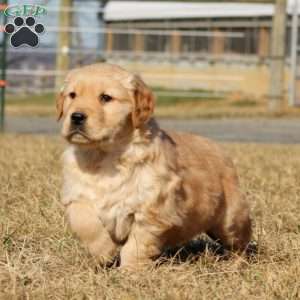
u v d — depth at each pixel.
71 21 27.94
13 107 27.09
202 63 32.78
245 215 6.81
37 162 10.92
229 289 5.45
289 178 10.05
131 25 35.62
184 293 5.25
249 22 33.59
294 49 25.47
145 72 33.25
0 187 8.79
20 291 5.25
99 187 5.88
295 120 23.55
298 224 7.62
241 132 19.86
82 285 5.43
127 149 5.88
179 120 23.06
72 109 5.83
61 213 7.44
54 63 32.78
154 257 6.04
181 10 33.72
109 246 6.02
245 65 32.03
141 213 5.86
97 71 6.06
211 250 6.71
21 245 6.56
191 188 6.21
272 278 5.64
